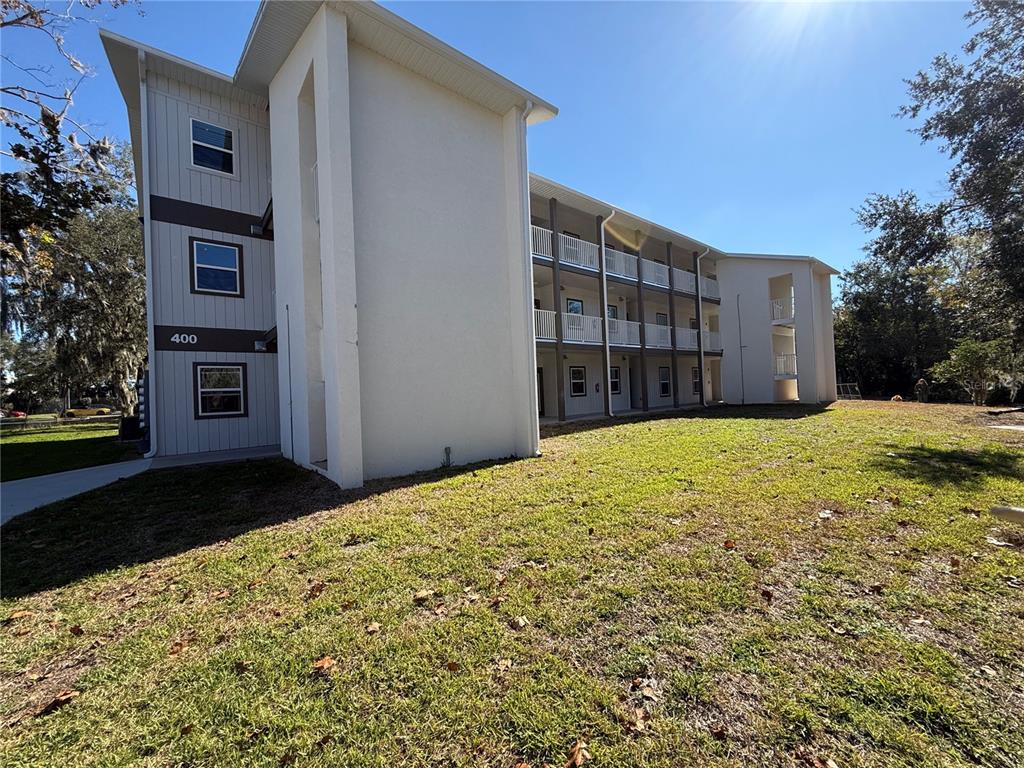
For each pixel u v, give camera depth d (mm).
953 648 2330
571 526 4277
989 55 9039
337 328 6230
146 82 9680
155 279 9898
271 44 7641
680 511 4594
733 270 20828
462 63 7453
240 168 10969
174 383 10086
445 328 7793
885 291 29906
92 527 4801
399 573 3416
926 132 9867
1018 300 10320
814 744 1761
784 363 21062
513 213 8781
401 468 7129
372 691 2135
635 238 17891
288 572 3521
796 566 3312
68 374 20016
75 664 2461
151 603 3113
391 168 7223
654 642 2451
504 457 8406
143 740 1893
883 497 4879
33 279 9227
